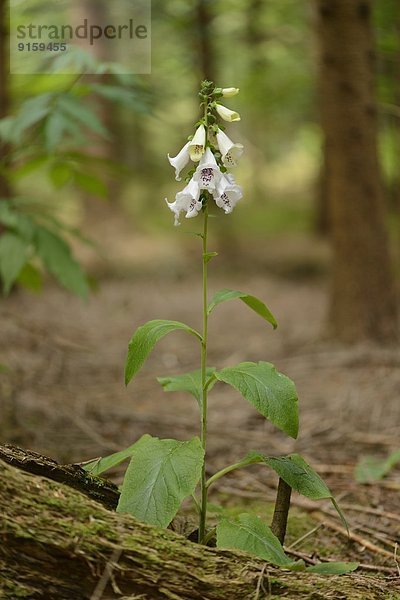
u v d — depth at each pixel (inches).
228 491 127.0
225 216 485.1
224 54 460.4
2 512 61.6
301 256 437.4
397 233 367.6
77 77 139.3
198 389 85.7
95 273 390.9
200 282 391.5
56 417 161.3
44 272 366.3
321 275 413.1
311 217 602.2
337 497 123.1
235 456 145.5
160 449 75.2
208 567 65.7
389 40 254.7
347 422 163.9
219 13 403.2
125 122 557.3
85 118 129.0
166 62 465.1
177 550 65.6
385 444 149.4
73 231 144.3
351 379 193.9
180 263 416.8
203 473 80.7
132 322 287.0
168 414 174.4
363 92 216.1
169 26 410.3
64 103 129.4
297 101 475.5
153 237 466.0
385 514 114.1
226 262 432.1
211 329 278.4
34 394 174.9
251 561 68.3
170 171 594.6
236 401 185.5
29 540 61.5
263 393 74.0
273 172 836.0
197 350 243.4
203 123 76.4
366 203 219.6
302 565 71.1
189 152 76.1
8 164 145.2
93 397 184.5
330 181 225.0
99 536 63.5
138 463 74.0
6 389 170.9
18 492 63.1
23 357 203.6
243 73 472.1
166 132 596.7
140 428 160.7
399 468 136.6
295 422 73.4
